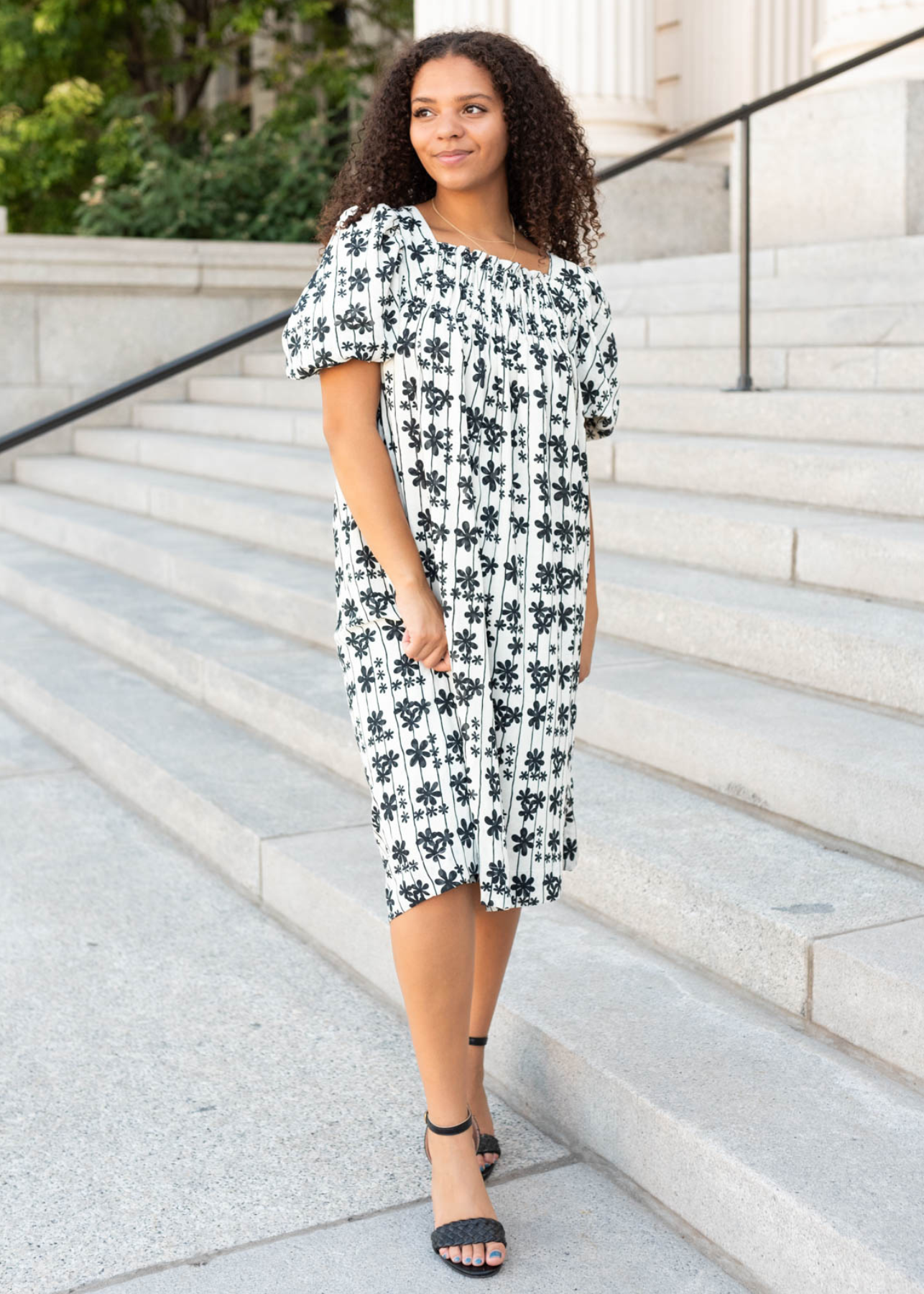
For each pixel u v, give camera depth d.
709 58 9.84
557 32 9.16
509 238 2.31
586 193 2.41
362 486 2.13
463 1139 2.27
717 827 3.13
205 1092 2.77
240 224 10.77
